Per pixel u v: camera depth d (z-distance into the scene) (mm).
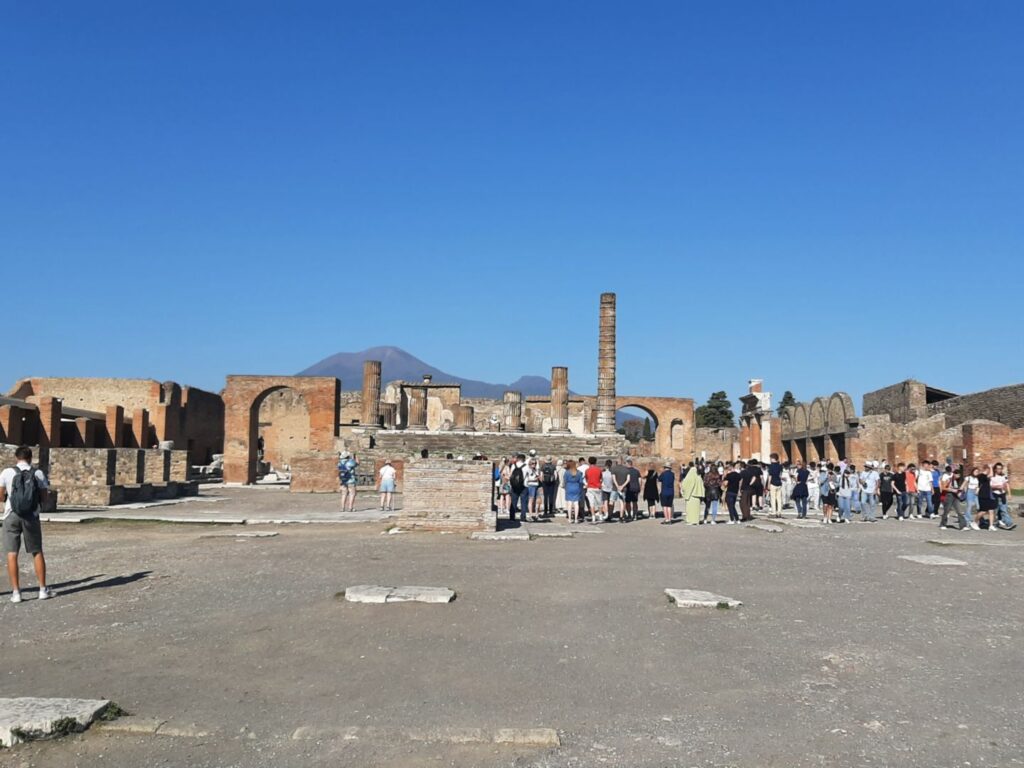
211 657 9398
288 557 16766
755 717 7512
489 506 21562
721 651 9633
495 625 10797
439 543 19281
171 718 7406
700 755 6664
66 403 57781
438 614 11375
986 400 48906
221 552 17578
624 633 10422
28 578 14430
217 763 6492
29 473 12602
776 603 12289
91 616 11453
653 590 13164
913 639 10195
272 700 7930
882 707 7777
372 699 7965
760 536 22109
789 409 61438
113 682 8492
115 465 30438
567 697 8039
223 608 11883
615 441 49531
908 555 17766
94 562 16250
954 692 8211
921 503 29781
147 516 24594
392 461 40688
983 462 41500
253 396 50188
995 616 11508
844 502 27906
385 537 20453
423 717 7453
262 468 57219
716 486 27703
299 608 11789
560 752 6719
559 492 30688
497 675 8719
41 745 6762
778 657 9398
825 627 10797
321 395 50219
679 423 71312
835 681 8555
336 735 7023
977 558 17562
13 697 7836
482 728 7152
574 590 13125
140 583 13914
